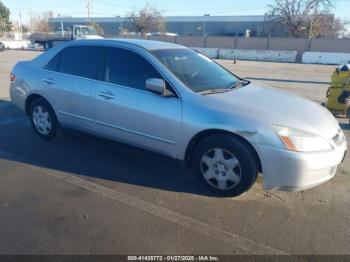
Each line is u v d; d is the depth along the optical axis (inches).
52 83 187.6
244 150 130.1
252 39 1494.8
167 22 2861.7
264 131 125.6
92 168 165.9
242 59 1212.5
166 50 169.0
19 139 205.3
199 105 138.0
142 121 152.5
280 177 126.3
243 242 112.0
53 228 117.3
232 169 134.8
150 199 138.2
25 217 123.6
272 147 124.4
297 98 160.6
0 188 144.7
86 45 178.7
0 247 107.1
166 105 144.9
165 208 131.6
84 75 175.6
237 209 131.7
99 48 172.9
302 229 119.5
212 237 114.3
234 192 137.1
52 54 193.9
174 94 145.2
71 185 148.6
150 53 158.2
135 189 146.2
